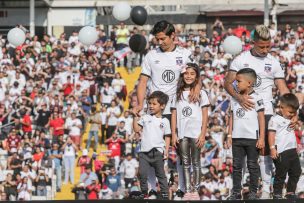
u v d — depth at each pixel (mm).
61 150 34594
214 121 34156
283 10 53375
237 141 14484
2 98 38094
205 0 54875
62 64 40812
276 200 12852
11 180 32594
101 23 54531
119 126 35188
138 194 14859
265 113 14852
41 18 55594
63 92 38969
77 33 43562
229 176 31266
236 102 14555
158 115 15023
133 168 32719
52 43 43875
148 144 14914
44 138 35062
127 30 44094
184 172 14789
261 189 16000
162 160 14961
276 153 14406
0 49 40938
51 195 33531
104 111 36812
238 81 14430
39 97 37625
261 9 53781
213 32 45469
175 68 15023
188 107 14773
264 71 14859
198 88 14820
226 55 40281
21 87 39031
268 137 14570
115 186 32625
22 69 40094
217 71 38562
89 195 32281
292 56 41406
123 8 29891
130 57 43344
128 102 39875
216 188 30938
